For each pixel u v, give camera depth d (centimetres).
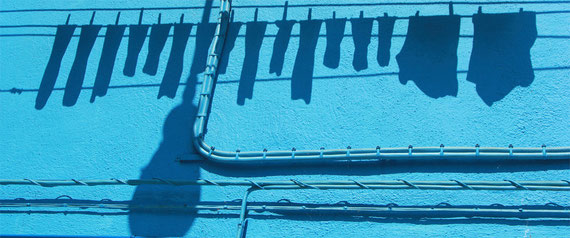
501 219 295
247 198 320
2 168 356
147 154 346
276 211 316
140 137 354
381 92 343
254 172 331
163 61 381
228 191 325
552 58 333
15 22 423
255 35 380
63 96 380
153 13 405
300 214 314
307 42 369
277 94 355
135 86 375
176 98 365
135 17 405
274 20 384
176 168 338
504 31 347
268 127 344
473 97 330
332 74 355
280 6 389
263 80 362
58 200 337
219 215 319
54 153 357
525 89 327
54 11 422
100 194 335
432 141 321
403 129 328
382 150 316
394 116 333
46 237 325
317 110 344
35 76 393
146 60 383
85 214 330
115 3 416
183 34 390
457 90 334
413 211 301
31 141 365
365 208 306
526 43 340
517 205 296
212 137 346
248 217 316
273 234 309
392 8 371
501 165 309
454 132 321
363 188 308
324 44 366
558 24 344
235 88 362
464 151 309
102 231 323
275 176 328
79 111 371
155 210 325
